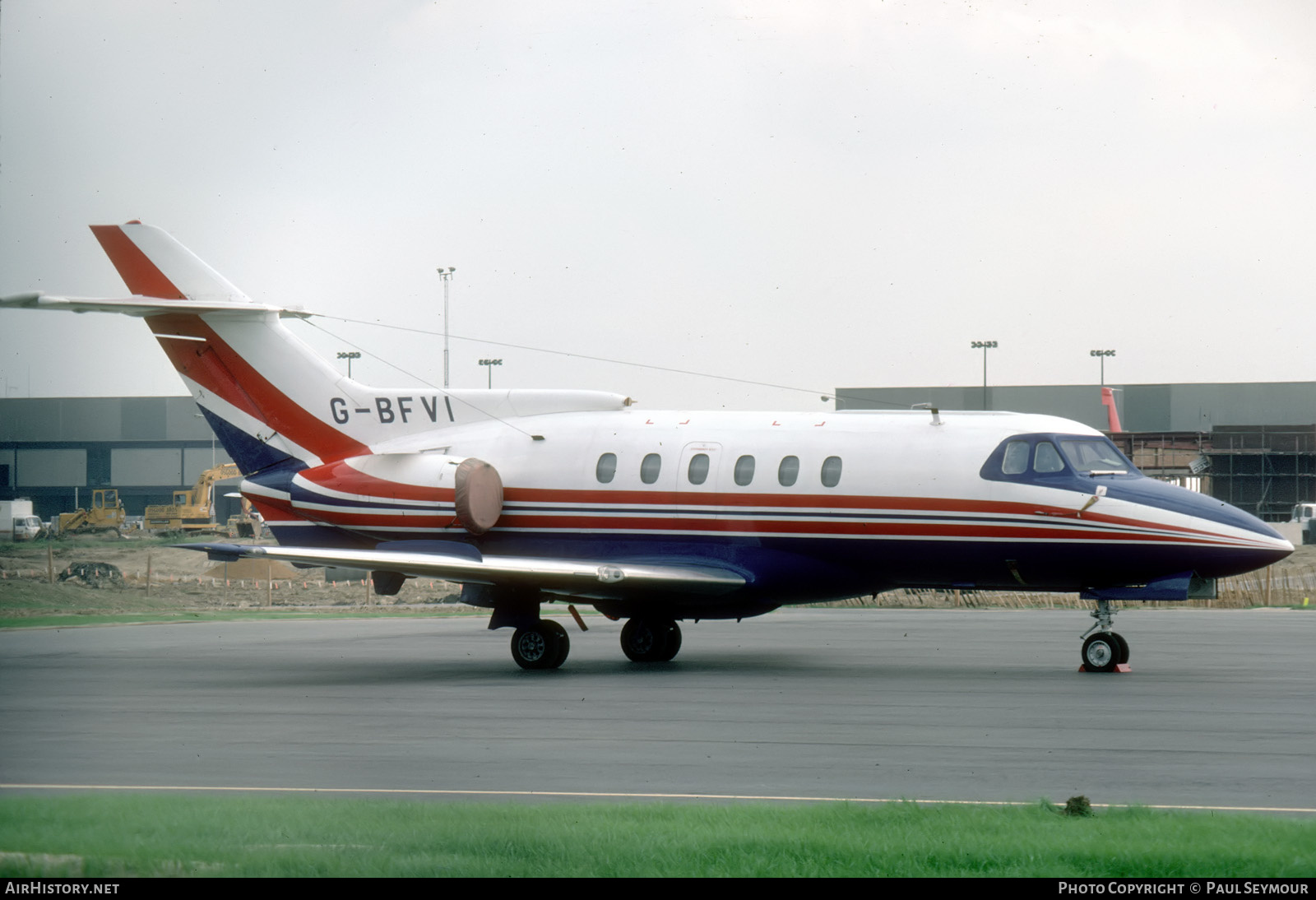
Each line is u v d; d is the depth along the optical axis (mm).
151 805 32281
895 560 74125
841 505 74500
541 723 50375
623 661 79625
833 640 93250
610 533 79188
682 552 77688
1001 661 76188
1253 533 68000
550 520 80500
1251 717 50906
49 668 74750
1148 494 70188
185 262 87188
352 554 69938
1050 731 47469
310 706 56375
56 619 118875
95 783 37781
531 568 70875
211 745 45219
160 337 88062
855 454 75062
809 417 78312
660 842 28109
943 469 73062
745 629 105625
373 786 37281
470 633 103312
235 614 128000
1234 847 27688
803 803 34438
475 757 42344
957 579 74062
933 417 75562
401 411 85625
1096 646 69562
